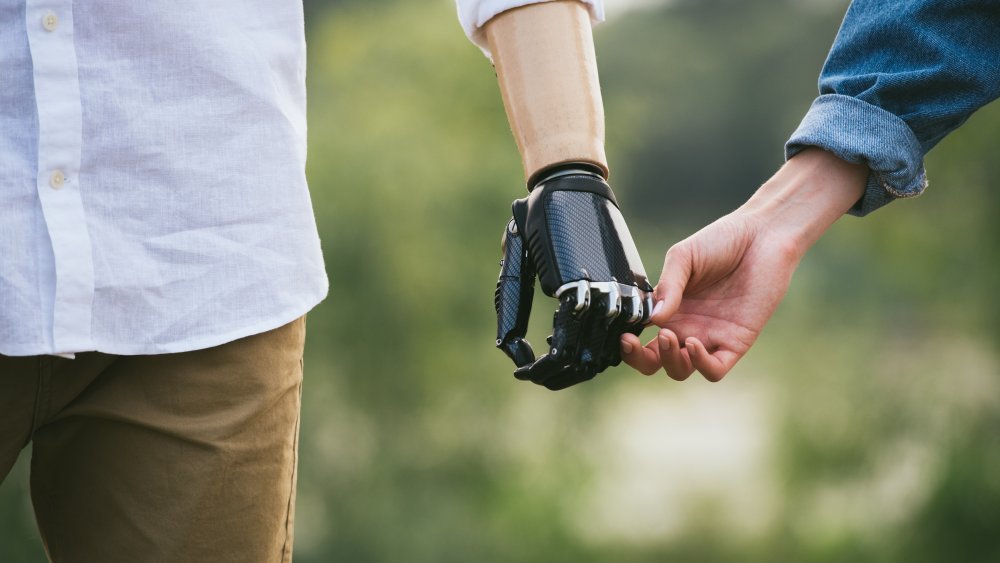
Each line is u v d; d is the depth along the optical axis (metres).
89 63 0.87
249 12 0.93
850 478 11.03
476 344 13.02
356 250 12.71
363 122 13.50
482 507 13.00
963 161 10.01
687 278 1.08
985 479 10.26
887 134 1.12
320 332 12.77
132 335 0.89
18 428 0.91
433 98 13.86
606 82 16.72
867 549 10.66
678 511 16.38
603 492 15.32
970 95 1.12
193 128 0.90
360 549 12.42
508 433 13.22
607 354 1.06
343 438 12.99
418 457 12.95
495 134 13.91
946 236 10.36
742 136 46.78
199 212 0.90
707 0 46.41
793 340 11.51
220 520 0.94
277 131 0.94
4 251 0.85
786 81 46.03
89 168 0.87
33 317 0.85
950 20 1.12
